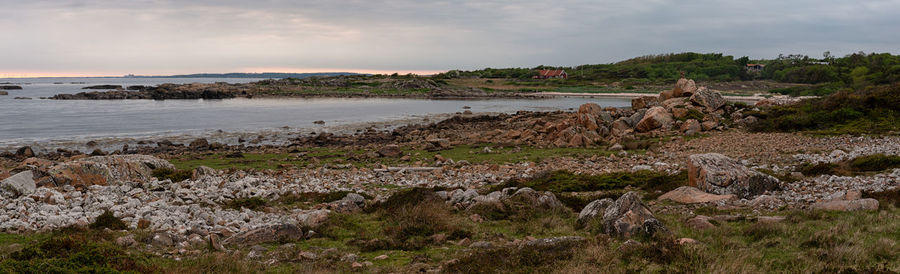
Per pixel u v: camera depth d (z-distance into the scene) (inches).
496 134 1904.5
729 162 741.3
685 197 682.2
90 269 335.6
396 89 6884.8
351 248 478.0
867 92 1900.8
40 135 2137.1
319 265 409.1
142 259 396.2
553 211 633.0
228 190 805.9
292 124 2728.8
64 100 5113.2
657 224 473.7
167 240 469.4
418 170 1141.1
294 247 467.8
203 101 5093.5
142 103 4675.2
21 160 1440.7
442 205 665.6
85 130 2345.0
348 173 1111.0
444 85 7303.2
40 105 4247.0
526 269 383.6
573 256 408.8
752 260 388.8
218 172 1018.1
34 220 534.3
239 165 1291.8
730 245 433.1
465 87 7135.8
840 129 1553.9
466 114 3403.1
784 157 1104.2
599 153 1338.6
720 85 6958.7
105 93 5551.2
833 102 1870.1
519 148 1504.7
